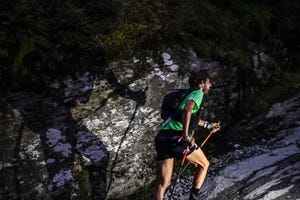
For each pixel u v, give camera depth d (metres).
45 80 5.25
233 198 5.23
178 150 4.70
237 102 7.09
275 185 5.21
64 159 5.31
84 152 5.48
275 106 7.26
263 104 7.29
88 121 5.51
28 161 5.07
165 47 6.26
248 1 8.67
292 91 7.57
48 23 5.59
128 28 6.03
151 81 5.99
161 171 4.78
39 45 5.31
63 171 5.29
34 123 5.15
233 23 7.66
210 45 6.81
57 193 5.25
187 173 6.14
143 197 5.84
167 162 4.77
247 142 6.69
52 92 5.29
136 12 6.34
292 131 6.65
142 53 5.99
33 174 5.08
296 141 6.31
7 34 5.32
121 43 5.83
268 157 6.01
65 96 5.37
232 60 7.01
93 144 5.54
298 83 7.76
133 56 5.90
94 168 5.55
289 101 7.32
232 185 5.50
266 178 5.43
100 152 5.59
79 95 5.46
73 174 5.37
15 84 5.08
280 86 7.68
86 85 5.51
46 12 5.69
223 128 6.95
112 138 5.68
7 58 5.13
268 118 7.05
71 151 5.38
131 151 5.85
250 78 7.36
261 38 8.12
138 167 5.92
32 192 5.07
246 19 7.92
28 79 5.15
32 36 5.35
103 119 5.61
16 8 5.55
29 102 5.15
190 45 6.54
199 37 6.81
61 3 5.86
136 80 5.87
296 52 8.64
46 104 5.25
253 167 5.79
